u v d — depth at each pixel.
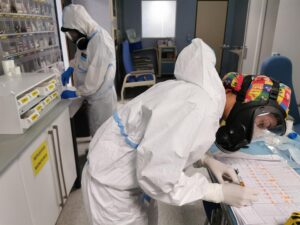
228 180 0.91
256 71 2.85
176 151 0.61
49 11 2.32
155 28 5.80
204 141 0.67
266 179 0.91
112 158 0.81
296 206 0.77
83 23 2.09
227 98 0.79
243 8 4.71
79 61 2.26
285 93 0.75
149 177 0.63
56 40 2.52
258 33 2.74
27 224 1.19
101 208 0.86
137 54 5.66
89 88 2.15
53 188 1.50
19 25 1.79
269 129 0.83
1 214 0.98
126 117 0.81
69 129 1.78
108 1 3.38
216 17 5.74
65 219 1.72
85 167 0.97
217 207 0.98
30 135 1.22
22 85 1.34
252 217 0.72
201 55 0.75
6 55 1.65
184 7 5.66
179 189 0.68
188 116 0.63
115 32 4.19
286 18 2.35
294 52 2.46
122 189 0.83
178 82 0.76
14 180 1.07
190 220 1.70
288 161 1.10
